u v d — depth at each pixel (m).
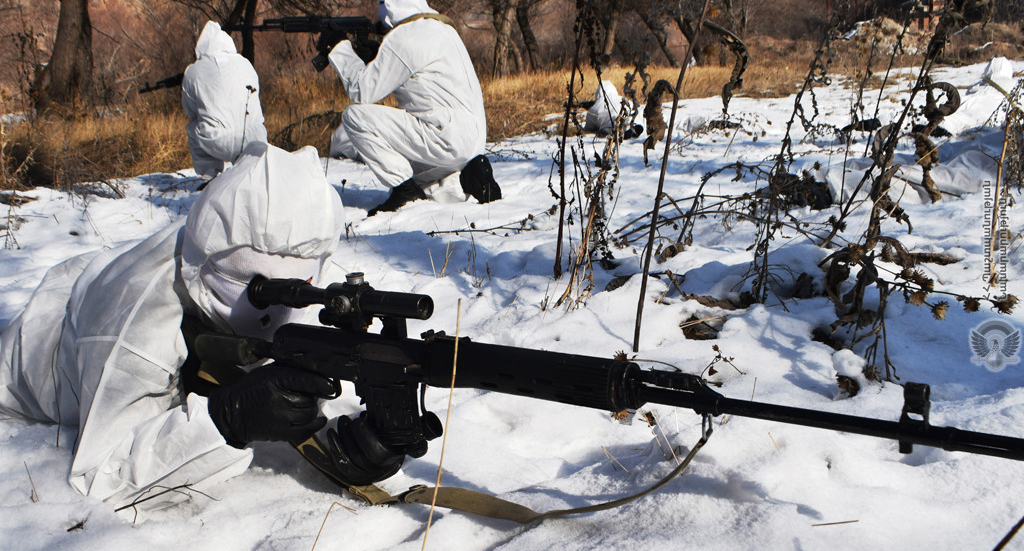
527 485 2.76
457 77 6.98
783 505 2.31
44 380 3.02
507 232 6.27
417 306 2.34
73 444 2.94
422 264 5.52
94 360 2.65
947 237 4.89
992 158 5.67
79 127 11.48
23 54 18.17
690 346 3.76
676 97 3.68
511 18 25.05
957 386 3.24
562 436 3.08
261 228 2.49
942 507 2.33
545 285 4.76
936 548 2.15
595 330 4.01
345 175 8.96
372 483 2.66
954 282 4.21
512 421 3.25
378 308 2.39
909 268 3.61
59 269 3.28
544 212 6.58
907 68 17.39
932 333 3.68
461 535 2.43
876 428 1.88
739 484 2.42
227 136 8.09
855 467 2.52
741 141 9.98
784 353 3.60
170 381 2.71
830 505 2.33
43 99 14.95
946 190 5.88
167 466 2.53
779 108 13.17
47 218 7.31
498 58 24.56
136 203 7.99
